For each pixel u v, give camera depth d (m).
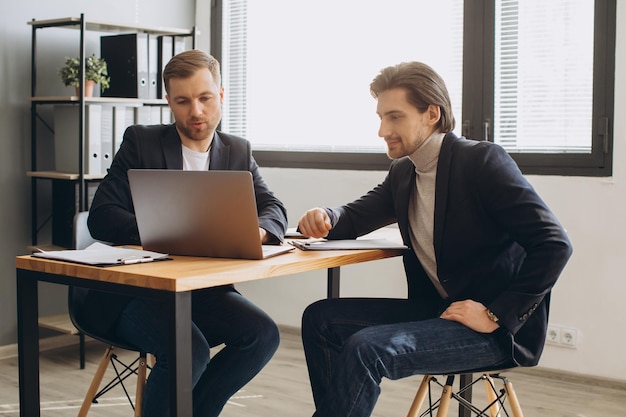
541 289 1.81
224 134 2.50
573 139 3.52
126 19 4.32
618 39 3.33
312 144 4.38
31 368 1.89
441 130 2.05
